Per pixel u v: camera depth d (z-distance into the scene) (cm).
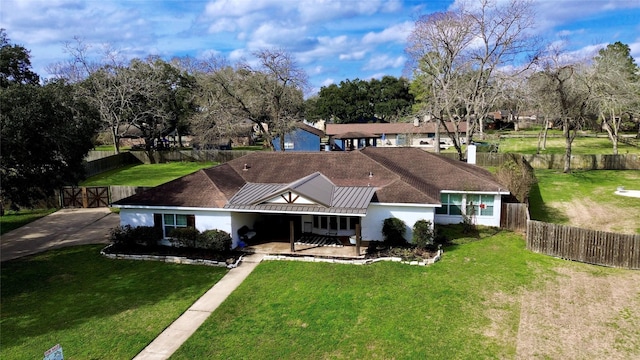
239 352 1352
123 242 2316
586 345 1337
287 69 4969
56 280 1953
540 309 1570
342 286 1798
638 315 1509
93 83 5603
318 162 2723
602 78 3838
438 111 4144
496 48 3922
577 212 2911
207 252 2211
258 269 2011
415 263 2017
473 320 1501
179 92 6706
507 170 3053
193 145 6844
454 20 3988
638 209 2898
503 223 2622
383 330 1449
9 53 2328
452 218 2716
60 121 2177
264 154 2919
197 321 1553
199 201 2272
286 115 5284
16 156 2039
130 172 5016
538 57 3784
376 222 2317
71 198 3356
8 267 2097
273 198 2169
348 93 10075
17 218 3031
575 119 4081
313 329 1471
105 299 1750
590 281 1802
